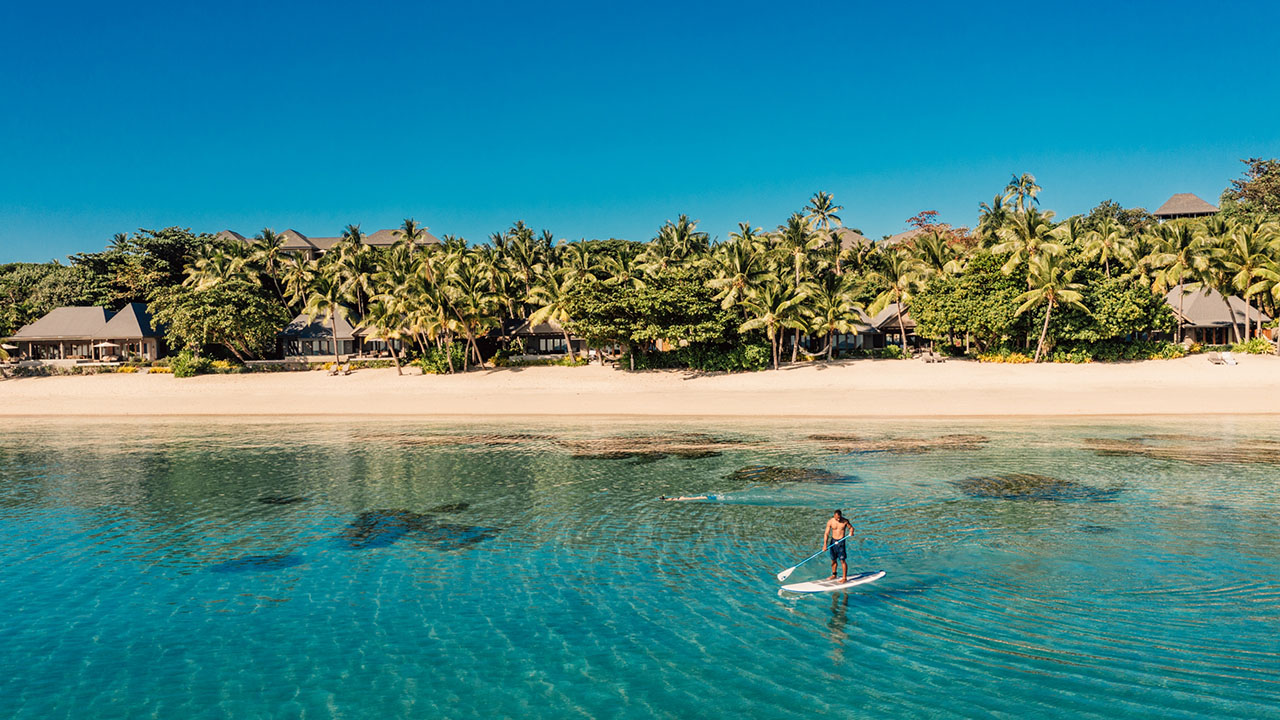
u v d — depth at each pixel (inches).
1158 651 572.1
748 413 2082.9
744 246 3016.7
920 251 3400.6
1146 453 1400.1
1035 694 511.8
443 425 2004.2
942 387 2383.1
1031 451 1439.5
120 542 925.8
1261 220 3745.1
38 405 2508.6
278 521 1021.2
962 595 698.2
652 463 1396.4
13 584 775.7
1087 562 781.3
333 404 2428.6
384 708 512.1
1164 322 2780.5
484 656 593.0
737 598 708.7
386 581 773.9
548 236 4293.8
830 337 2962.6
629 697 522.3
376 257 3769.7
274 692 538.0
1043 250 2755.9
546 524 989.8
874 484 1178.0
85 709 515.8
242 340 3289.9
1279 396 2074.3
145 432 1943.9
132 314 3545.8
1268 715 476.7
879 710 497.4
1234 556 792.3
